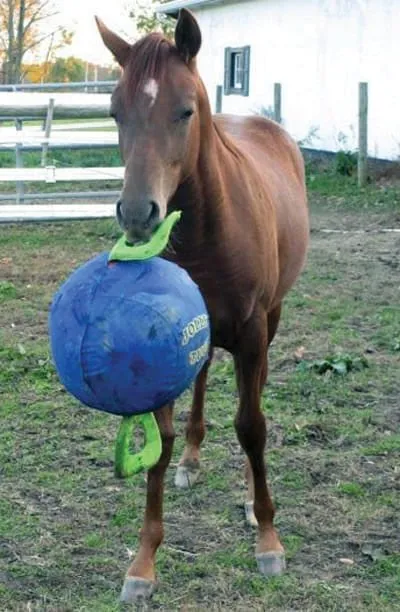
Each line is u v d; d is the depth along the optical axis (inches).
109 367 147.7
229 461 233.5
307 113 855.7
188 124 154.4
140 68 154.0
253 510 194.4
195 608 170.6
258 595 175.6
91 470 228.8
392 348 322.0
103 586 179.0
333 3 798.5
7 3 1674.5
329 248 489.4
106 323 147.4
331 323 351.3
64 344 150.1
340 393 278.7
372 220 576.1
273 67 904.9
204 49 1045.8
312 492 217.3
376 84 751.7
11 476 225.5
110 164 809.5
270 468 229.0
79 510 208.4
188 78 155.6
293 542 194.5
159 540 179.9
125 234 153.3
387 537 197.5
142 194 146.5
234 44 975.0
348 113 791.1
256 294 178.2
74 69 1866.4
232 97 984.3
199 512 208.7
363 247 490.9
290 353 316.5
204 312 155.8
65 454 237.6
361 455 237.6
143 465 158.6
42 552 190.7
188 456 223.3
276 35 892.0
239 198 175.0
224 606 171.9
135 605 172.4
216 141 172.2
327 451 240.1
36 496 215.0
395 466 231.8
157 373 148.9
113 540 195.9
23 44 1697.8
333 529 200.2
